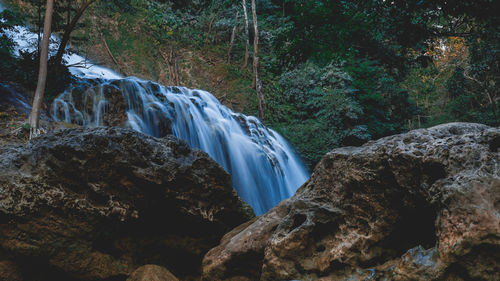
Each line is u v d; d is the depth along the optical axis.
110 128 3.58
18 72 9.10
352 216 2.69
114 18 18.42
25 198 3.03
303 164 15.66
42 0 11.18
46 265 3.18
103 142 3.40
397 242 2.52
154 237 3.70
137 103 9.95
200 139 10.85
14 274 3.07
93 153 3.33
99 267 3.34
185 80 18.58
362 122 19.84
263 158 12.07
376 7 4.80
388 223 2.52
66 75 9.95
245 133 12.80
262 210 11.12
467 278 1.82
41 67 7.25
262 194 11.45
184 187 3.70
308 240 2.71
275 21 23.17
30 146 3.30
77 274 3.26
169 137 3.95
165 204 3.63
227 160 11.19
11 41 10.77
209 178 3.88
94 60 16.45
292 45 5.73
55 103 8.93
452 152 2.10
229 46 21.77
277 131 16.67
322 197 2.90
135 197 3.49
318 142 16.67
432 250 1.99
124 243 3.53
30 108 8.27
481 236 1.74
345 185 2.75
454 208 1.88
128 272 3.48
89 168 3.32
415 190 2.32
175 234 3.79
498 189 1.81
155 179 3.49
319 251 2.73
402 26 4.59
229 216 4.10
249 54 21.62
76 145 3.29
